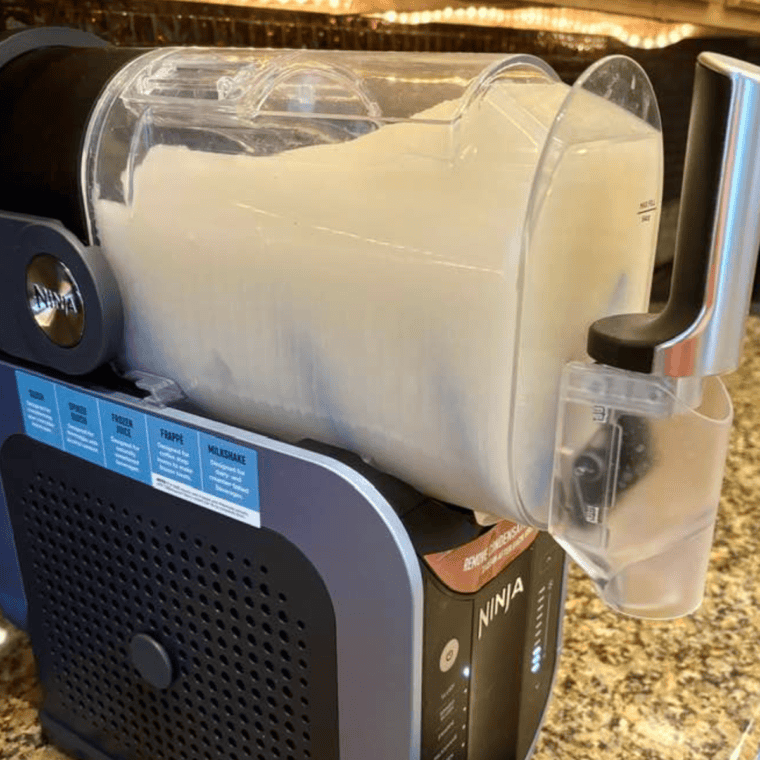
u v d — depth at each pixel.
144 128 0.52
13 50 0.57
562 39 1.34
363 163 0.45
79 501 0.55
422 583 0.41
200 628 0.50
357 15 0.97
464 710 0.50
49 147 0.51
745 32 1.79
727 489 1.05
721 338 0.36
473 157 0.41
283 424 0.50
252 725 0.50
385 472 0.47
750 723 0.67
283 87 0.50
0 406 0.58
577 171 0.38
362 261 0.42
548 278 0.38
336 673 0.45
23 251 0.52
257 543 0.46
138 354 0.53
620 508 0.41
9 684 0.69
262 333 0.47
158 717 0.56
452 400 0.41
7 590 0.65
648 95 0.43
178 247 0.49
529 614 0.56
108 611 0.56
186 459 0.47
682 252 0.35
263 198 0.46
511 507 0.43
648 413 0.38
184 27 0.81
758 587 0.84
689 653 0.75
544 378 0.40
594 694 0.69
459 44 1.13
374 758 0.45
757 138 0.33
